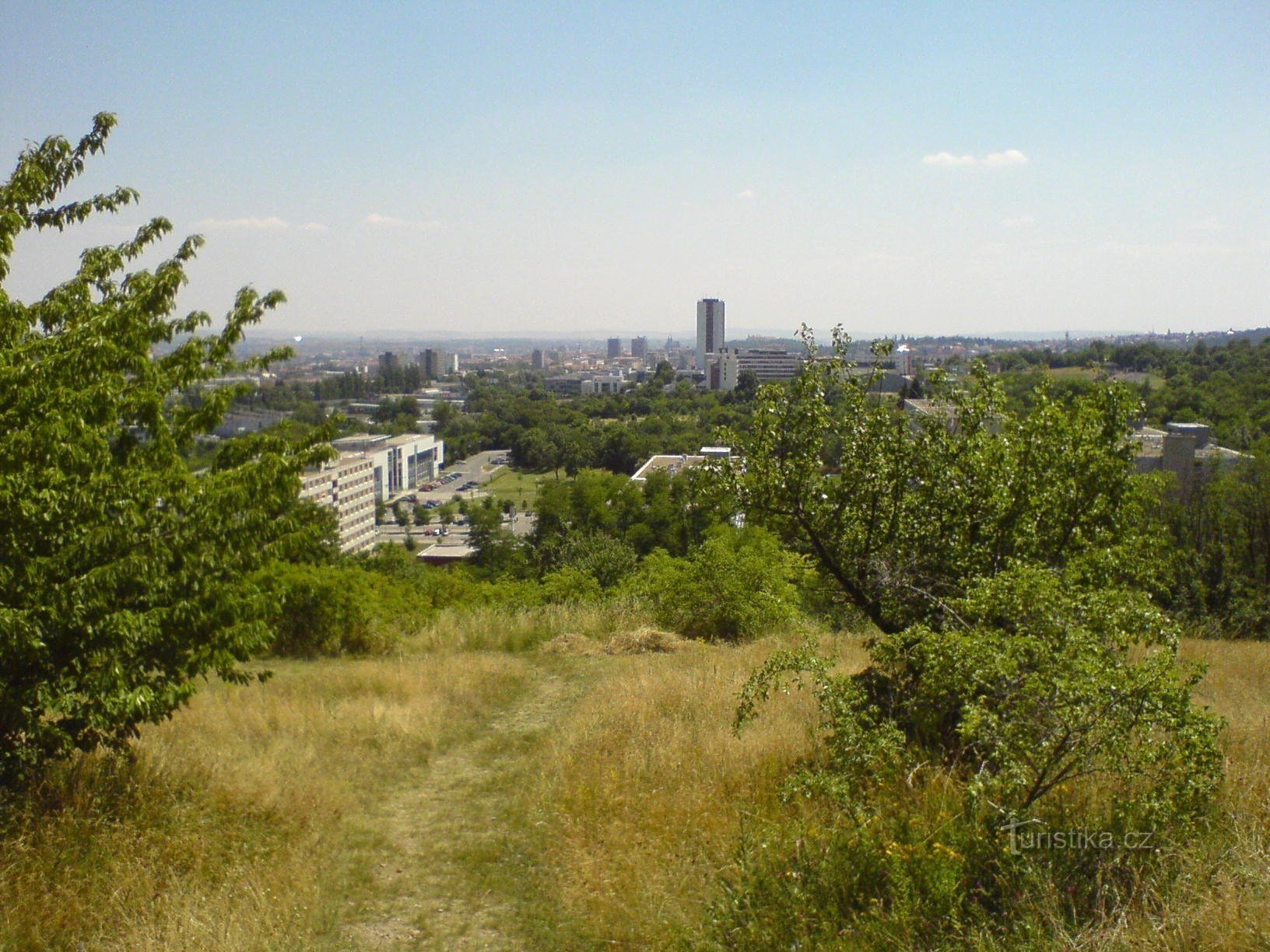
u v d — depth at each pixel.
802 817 5.53
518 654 12.76
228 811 5.98
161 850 5.29
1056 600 5.05
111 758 6.22
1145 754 4.54
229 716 8.34
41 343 5.50
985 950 3.83
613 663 11.71
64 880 4.80
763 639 12.90
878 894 4.51
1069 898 4.16
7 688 5.09
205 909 4.65
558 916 4.94
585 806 6.24
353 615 12.83
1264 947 3.49
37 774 5.75
